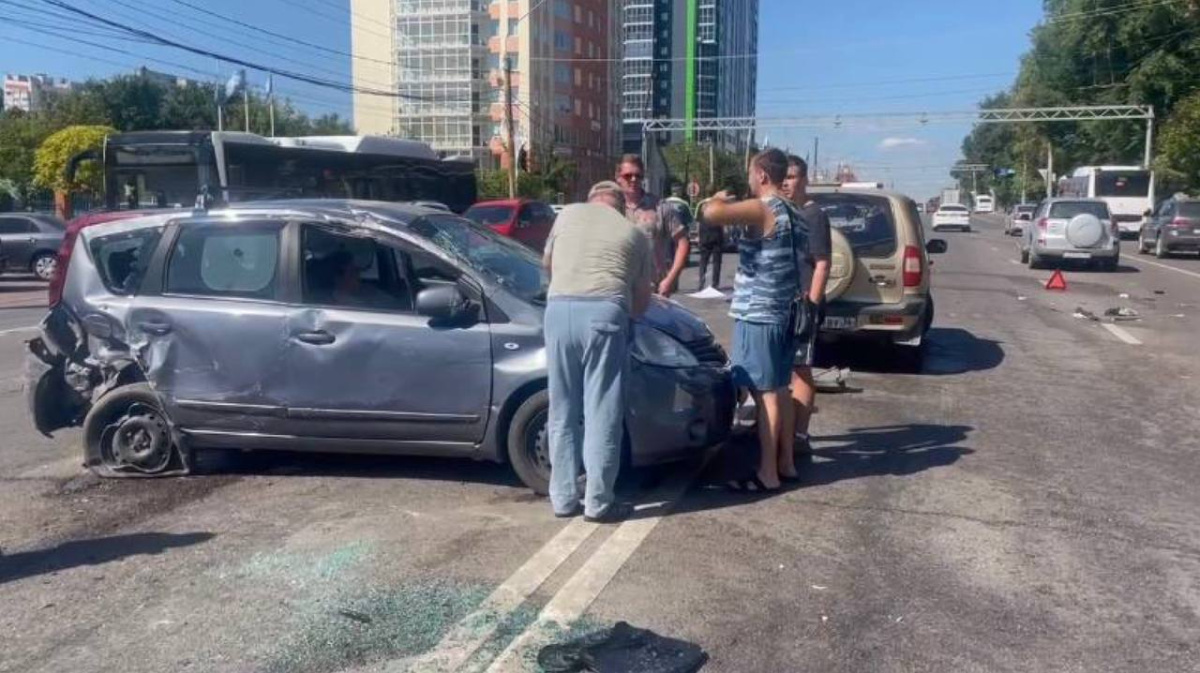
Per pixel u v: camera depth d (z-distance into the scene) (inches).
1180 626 195.3
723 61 3961.6
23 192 2117.4
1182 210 1298.0
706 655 182.1
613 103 3833.7
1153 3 2158.0
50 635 190.1
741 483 271.9
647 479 279.1
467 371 263.7
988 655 183.3
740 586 210.2
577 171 2989.7
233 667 177.3
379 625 192.2
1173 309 717.3
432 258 270.8
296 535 239.6
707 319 614.5
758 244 262.4
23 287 1015.6
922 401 388.5
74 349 289.4
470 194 1298.0
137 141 838.5
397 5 3233.3
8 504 264.5
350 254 275.4
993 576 217.2
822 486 275.9
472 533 239.6
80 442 326.6
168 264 284.0
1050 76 2492.6
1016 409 376.2
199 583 212.4
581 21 3516.2
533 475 264.1
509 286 270.5
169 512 257.1
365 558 224.8
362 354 267.6
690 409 262.1
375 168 1053.2
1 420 360.5
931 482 280.8
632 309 246.4
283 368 271.6
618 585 210.1
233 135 853.2
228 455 304.2
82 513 257.1
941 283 905.5
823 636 189.5
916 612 199.6
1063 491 274.7
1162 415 369.4
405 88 3250.5
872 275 443.8
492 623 192.7
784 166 263.3
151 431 285.1
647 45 3973.9
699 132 3395.7
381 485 276.5
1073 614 199.8
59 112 2491.4
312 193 944.9
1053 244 1074.7
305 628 191.3
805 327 265.1
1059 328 608.7
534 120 3184.1
